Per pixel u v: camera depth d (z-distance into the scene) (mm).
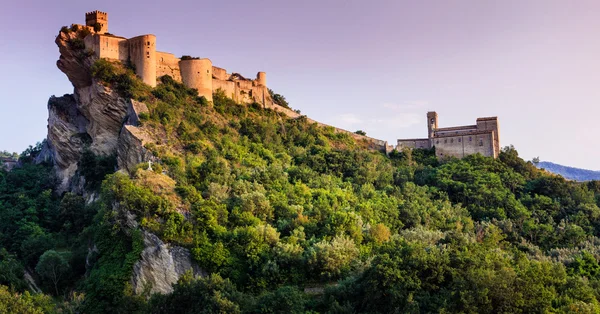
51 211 134125
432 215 116250
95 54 135500
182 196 98500
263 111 165375
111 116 131625
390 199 120250
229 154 126250
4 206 133750
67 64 138250
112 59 136750
